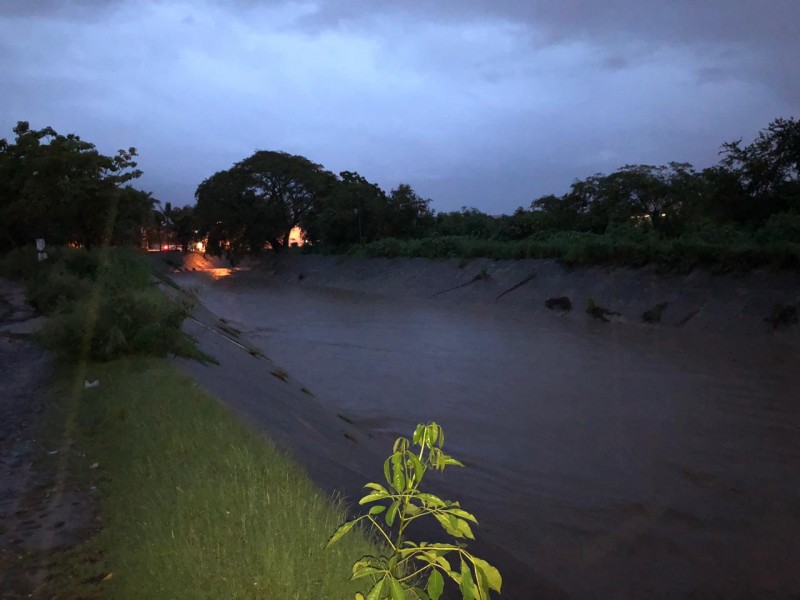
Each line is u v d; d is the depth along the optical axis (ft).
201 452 20.36
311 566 13.48
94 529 17.02
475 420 42.32
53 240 91.91
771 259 80.02
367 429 40.47
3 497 19.25
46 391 31.78
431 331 83.97
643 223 130.11
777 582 21.86
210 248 215.10
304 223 205.46
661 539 24.82
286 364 62.18
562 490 29.89
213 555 13.92
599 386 52.06
